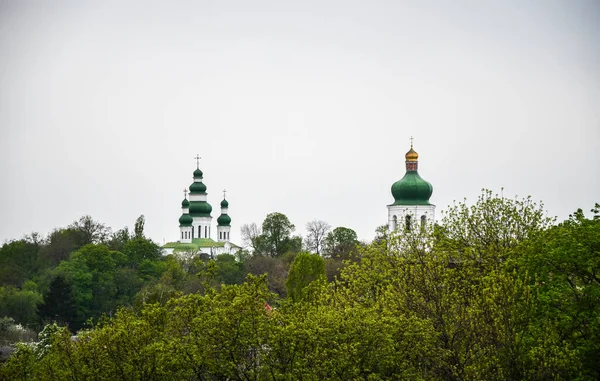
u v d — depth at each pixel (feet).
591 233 216.13
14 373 203.00
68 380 195.00
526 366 188.75
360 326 187.11
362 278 236.43
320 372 182.60
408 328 191.42
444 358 195.21
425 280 215.92
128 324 199.11
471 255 240.12
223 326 187.93
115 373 192.65
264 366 189.26
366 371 184.55
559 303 211.00
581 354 199.00
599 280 214.48
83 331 211.41
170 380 192.75
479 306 199.41
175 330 198.80
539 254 217.97
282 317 195.21
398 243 241.14
